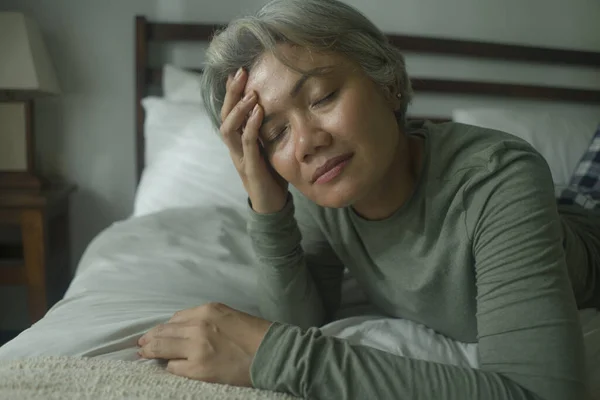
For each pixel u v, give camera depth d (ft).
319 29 1.87
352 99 1.89
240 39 2.03
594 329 2.60
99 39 5.90
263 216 2.47
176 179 4.90
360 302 3.38
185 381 1.81
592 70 6.91
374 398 1.63
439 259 2.20
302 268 2.63
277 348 1.80
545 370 1.58
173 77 5.69
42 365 1.83
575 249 2.79
